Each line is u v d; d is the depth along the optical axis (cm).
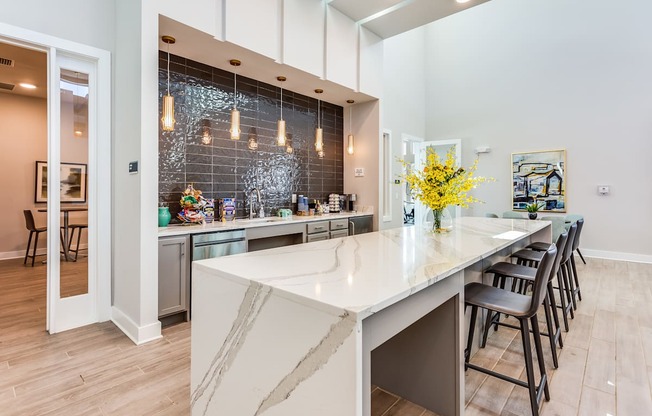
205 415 144
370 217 477
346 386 92
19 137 560
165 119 267
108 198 283
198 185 353
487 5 670
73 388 189
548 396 183
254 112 407
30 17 241
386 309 109
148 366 213
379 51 458
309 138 475
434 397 173
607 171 558
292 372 107
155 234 256
